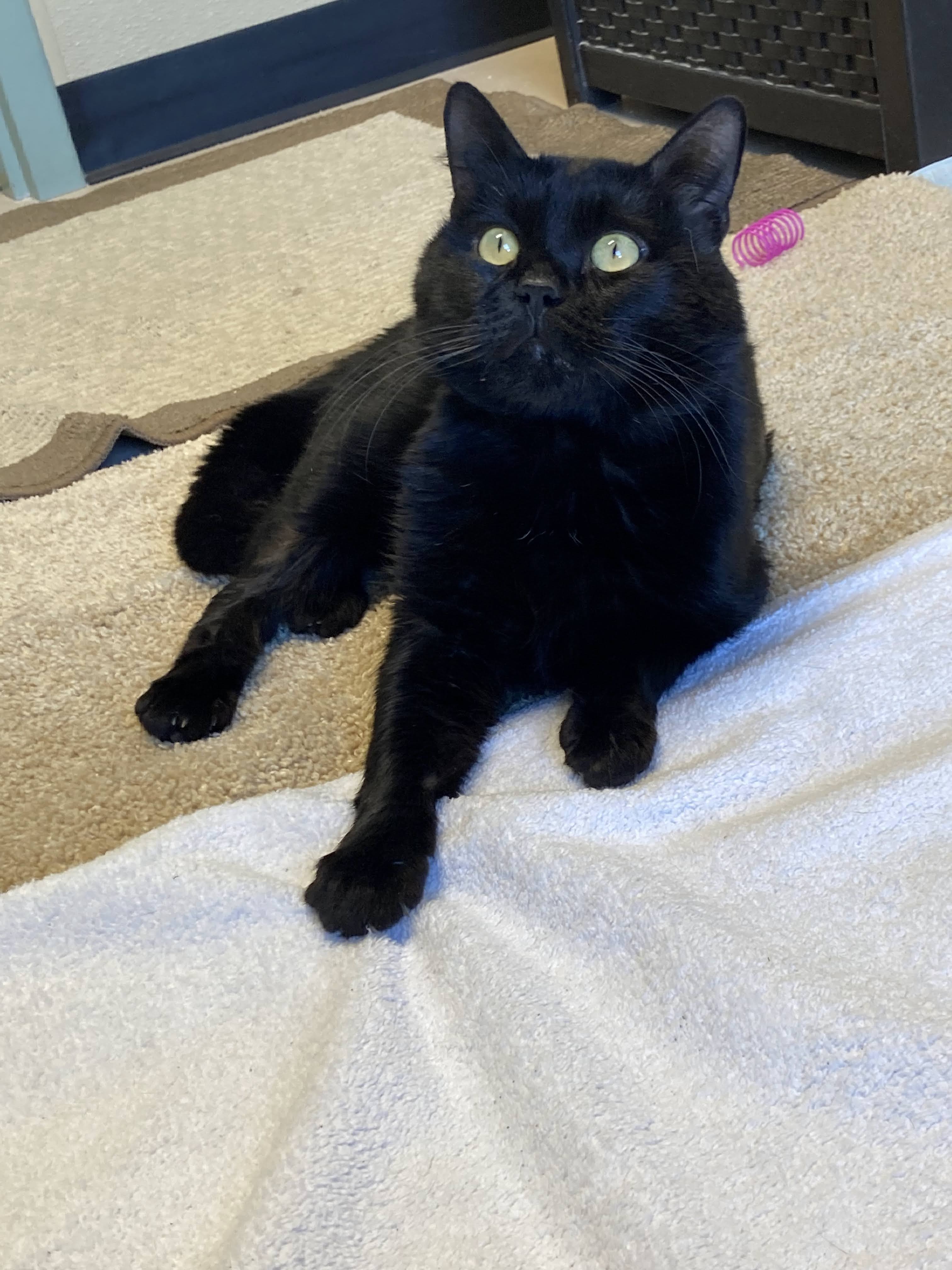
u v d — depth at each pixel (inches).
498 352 45.1
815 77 96.3
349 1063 35.0
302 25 139.9
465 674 48.7
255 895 41.4
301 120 136.6
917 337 72.1
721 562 48.7
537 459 48.1
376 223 102.8
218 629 55.6
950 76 88.8
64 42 129.5
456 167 49.2
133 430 75.8
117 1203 33.4
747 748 44.3
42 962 40.4
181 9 133.6
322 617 58.7
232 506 63.8
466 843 41.7
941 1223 29.4
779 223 82.7
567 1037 35.4
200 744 52.1
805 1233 29.8
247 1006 39.2
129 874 41.5
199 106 138.6
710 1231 30.1
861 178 97.5
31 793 50.7
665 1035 35.1
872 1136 31.6
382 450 57.1
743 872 39.6
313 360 81.4
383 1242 31.6
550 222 45.2
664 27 108.1
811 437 66.0
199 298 95.3
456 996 37.6
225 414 76.8
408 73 146.5
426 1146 34.1
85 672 57.3
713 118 46.3
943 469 62.0
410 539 50.3
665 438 47.4
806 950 36.5
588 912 38.3
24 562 65.7
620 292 44.8
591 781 44.4
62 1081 37.8
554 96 129.0
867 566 52.6
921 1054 32.4
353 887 40.1
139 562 64.7
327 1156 32.7
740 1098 33.2
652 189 46.4
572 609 49.4
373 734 47.5
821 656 48.0
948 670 46.8
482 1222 32.0
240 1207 32.9
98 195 122.6
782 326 75.5
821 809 40.8
